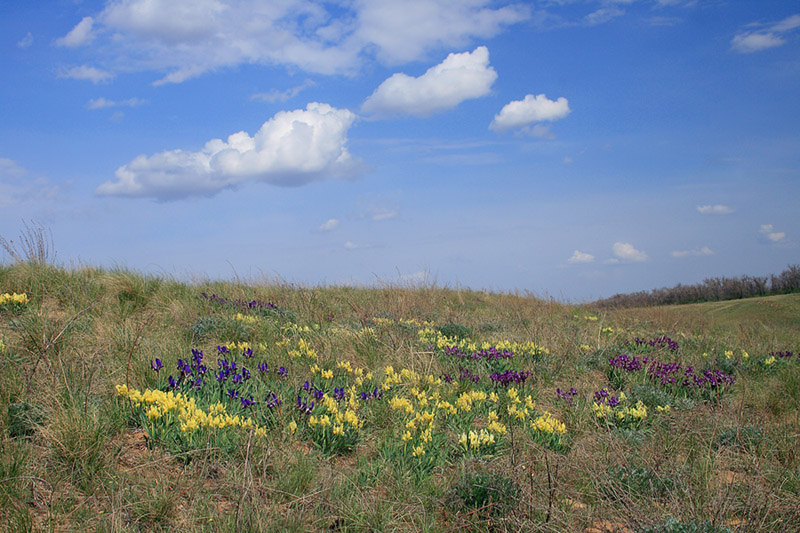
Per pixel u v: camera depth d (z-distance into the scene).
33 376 4.57
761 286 26.94
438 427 4.97
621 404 6.18
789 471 4.27
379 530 3.21
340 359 6.69
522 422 5.31
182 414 3.99
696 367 8.15
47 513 2.98
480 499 3.58
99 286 8.30
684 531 3.17
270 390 5.15
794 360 8.76
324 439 4.32
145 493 3.24
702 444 4.88
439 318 11.65
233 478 3.49
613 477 3.96
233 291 10.42
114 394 4.55
